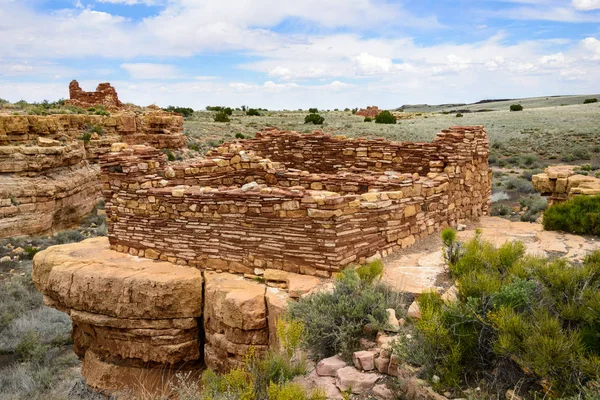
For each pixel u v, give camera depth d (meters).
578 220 11.42
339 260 8.64
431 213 11.83
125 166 10.83
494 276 5.89
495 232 12.04
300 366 5.89
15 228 23.91
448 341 4.94
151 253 10.73
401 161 14.63
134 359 9.87
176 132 46.19
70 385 11.21
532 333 4.52
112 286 9.29
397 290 7.62
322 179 12.42
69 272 9.73
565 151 43.25
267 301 8.24
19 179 24.81
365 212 9.35
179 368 9.74
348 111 123.19
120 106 62.03
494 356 4.96
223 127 64.44
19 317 15.84
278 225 9.13
